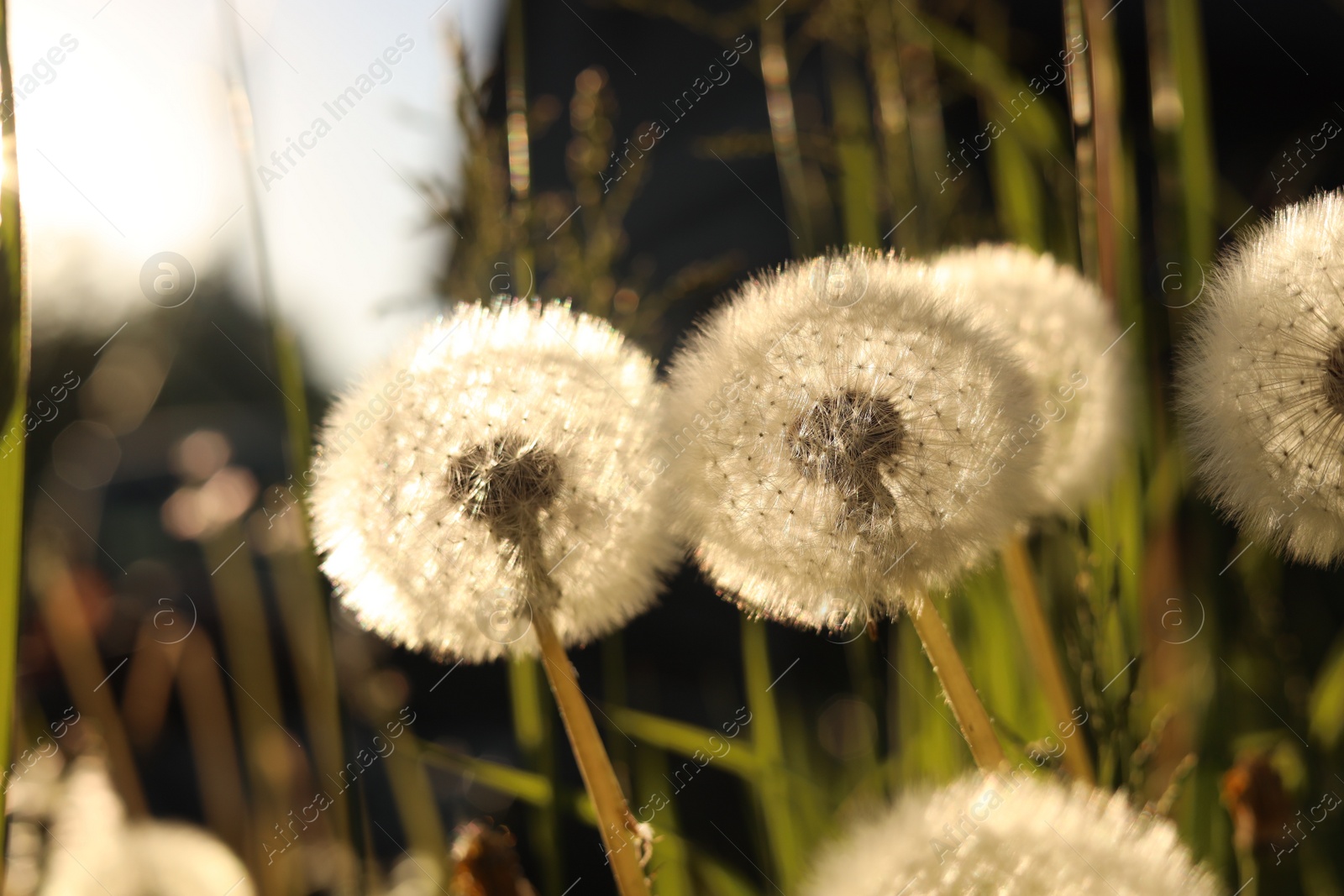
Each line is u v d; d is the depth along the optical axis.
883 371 0.34
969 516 0.34
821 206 0.52
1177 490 0.41
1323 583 0.48
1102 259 0.41
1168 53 0.41
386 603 0.34
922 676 0.42
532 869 0.53
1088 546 0.37
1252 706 0.41
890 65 0.45
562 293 0.44
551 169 1.28
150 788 0.65
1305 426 0.34
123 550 0.85
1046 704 0.40
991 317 0.35
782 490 0.34
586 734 0.34
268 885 0.44
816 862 0.33
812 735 0.61
